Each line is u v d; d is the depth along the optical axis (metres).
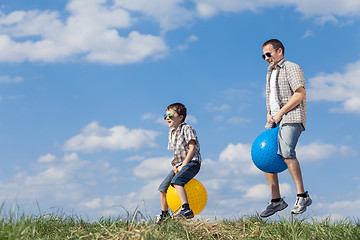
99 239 3.72
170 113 5.40
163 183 5.35
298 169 4.53
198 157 5.22
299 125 4.62
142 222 4.01
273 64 4.90
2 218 3.68
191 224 4.43
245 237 4.32
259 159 4.74
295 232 4.24
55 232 4.11
